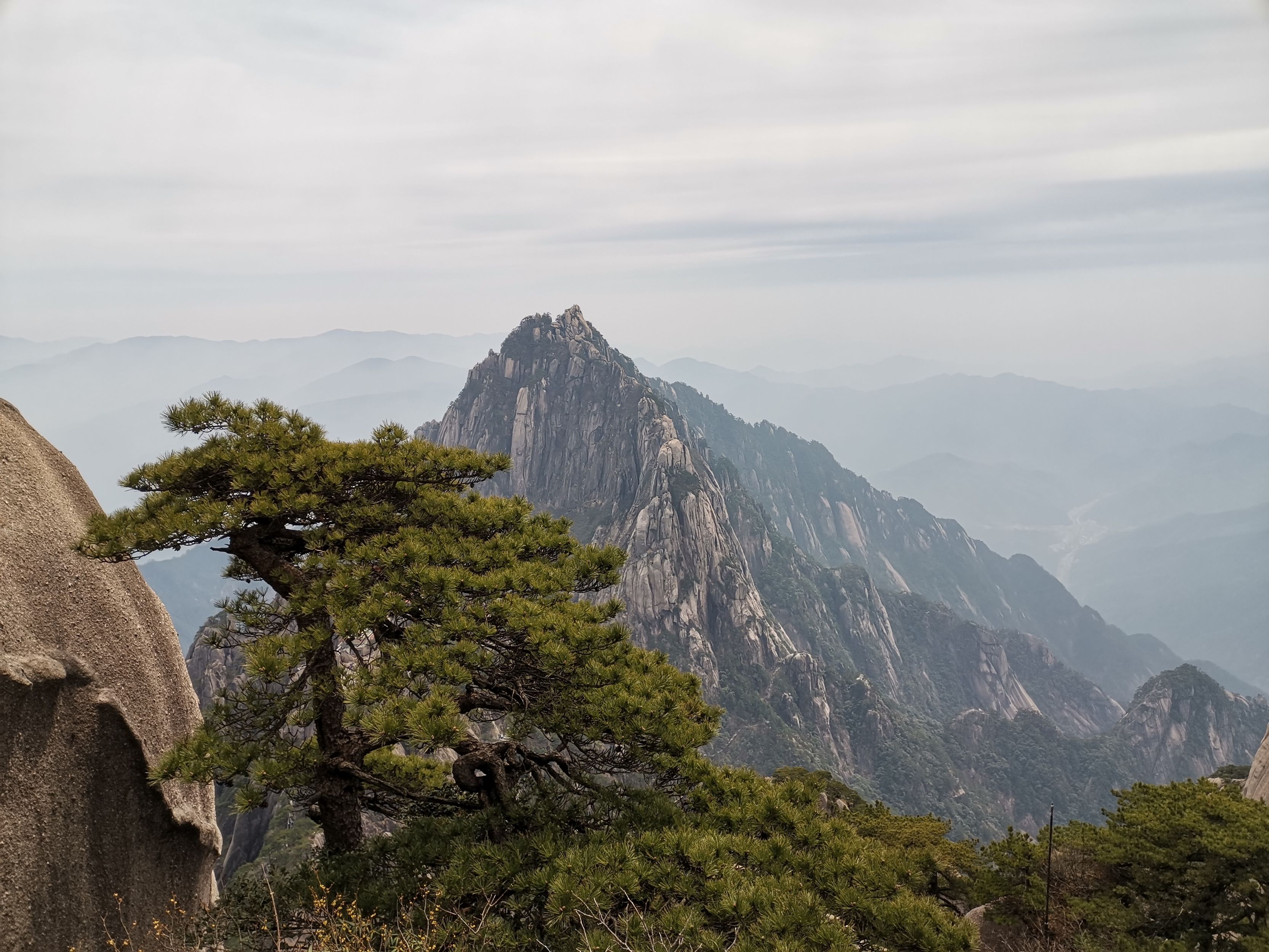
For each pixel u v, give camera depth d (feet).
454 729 41.78
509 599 50.67
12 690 34.78
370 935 37.93
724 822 49.29
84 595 42.63
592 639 50.34
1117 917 84.79
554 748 53.31
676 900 41.45
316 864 48.73
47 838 36.37
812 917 39.60
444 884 41.91
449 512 56.29
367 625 45.42
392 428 57.77
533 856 45.03
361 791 56.54
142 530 43.57
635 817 49.19
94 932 38.29
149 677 46.11
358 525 52.42
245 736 47.24
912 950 41.27
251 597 53.88
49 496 43.27
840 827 49.90
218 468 50.44
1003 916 92.79
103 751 39.42
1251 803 100.83
